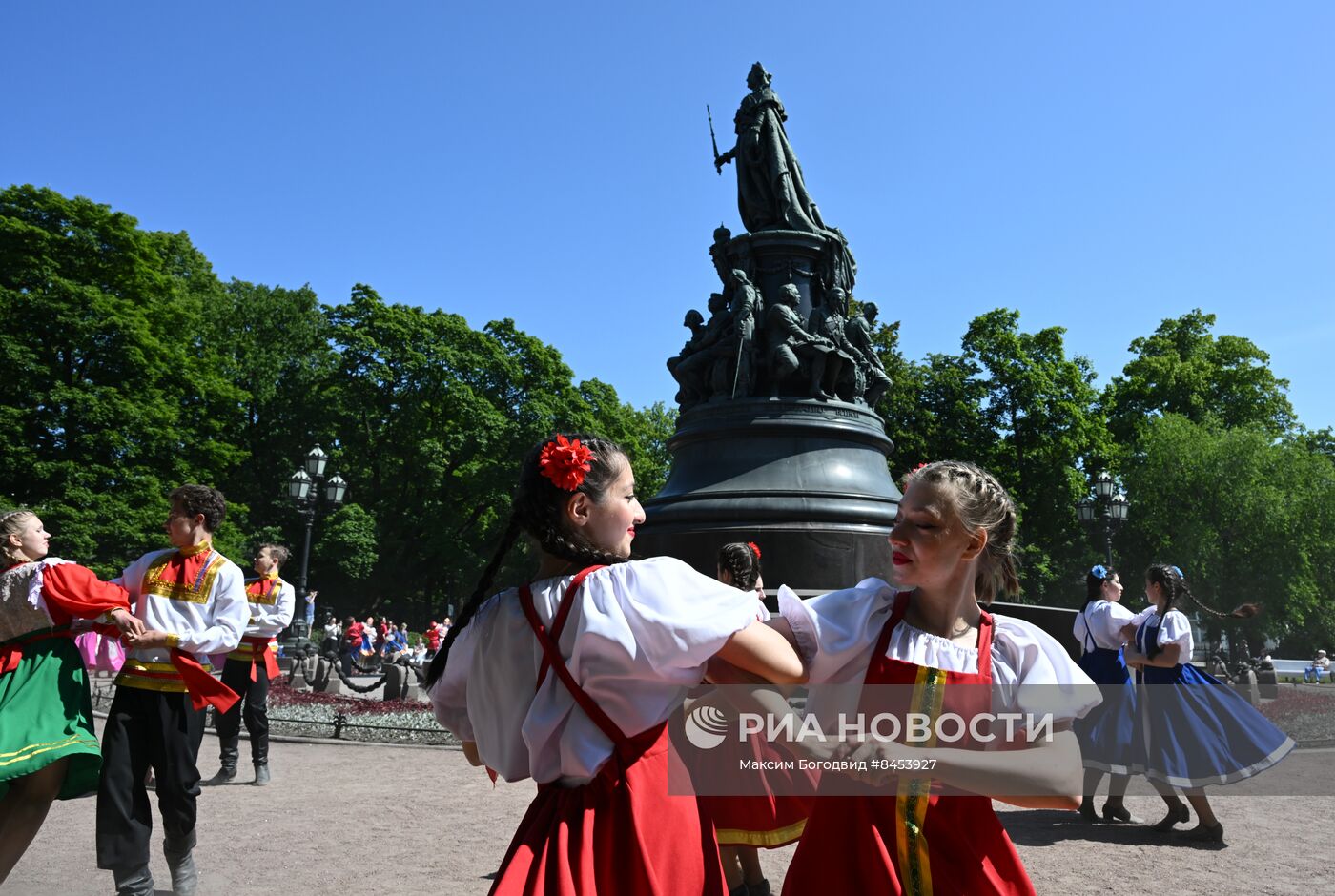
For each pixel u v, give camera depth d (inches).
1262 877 215.6
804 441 546.9
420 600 2244.1
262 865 224.7
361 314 1926.7
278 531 1713.8
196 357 1673.2
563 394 2063.2
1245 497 1581.0
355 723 482.3
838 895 88.4
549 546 97.0
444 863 227.3
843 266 619.5
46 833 262.4
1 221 1392.7
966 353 1742.1
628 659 87.1
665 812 87.3
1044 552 1653.5
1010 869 91.4
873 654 95.3
